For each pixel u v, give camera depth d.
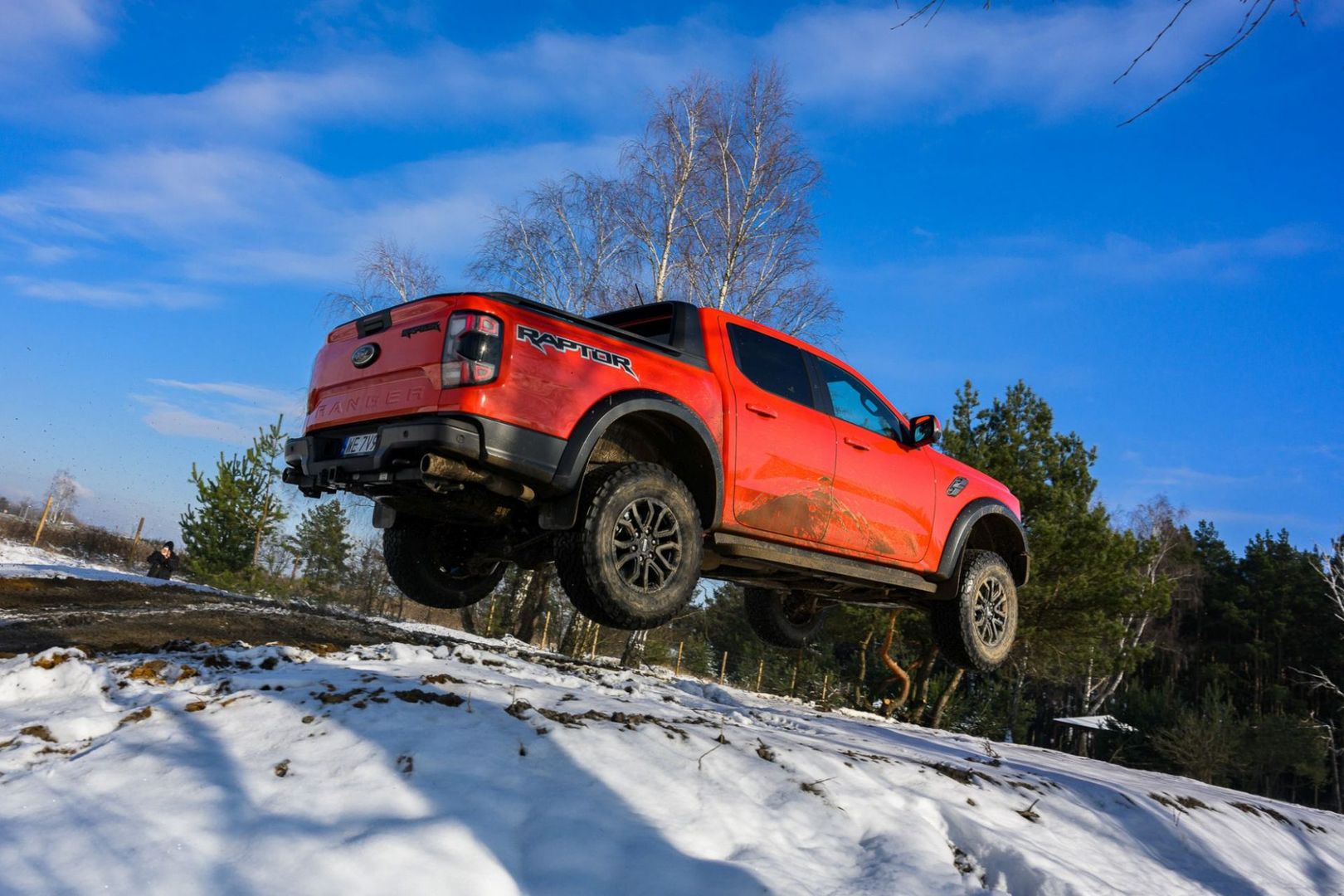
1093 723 28.23
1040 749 6.13
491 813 2.15
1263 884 3.68
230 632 4.58
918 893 2.35
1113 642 20.41
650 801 2.42
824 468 4.65
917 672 22.33
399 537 4.52
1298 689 42.09
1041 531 17.67
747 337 4.57
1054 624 18.45
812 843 2.54
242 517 19.80
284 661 3.33
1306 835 4.74
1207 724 24.67
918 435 5.32
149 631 4.25
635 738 2.74
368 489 3.84
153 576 16.66
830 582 5.51
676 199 17.52
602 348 3.78
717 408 4.19
